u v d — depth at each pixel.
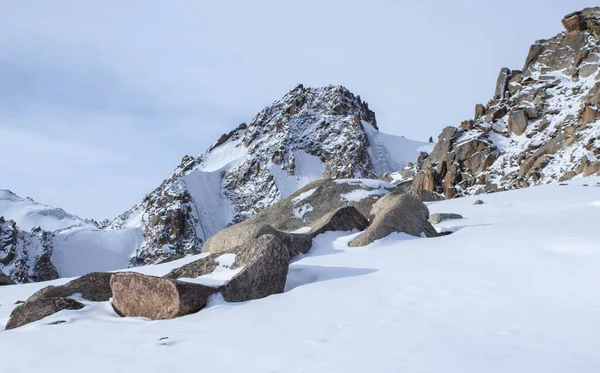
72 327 8.20
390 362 5.28
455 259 10.90
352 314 7.55
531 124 60.44
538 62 68.62
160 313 8.77
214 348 6.27
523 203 21.70
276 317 7.75
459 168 60.03
